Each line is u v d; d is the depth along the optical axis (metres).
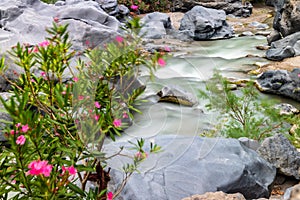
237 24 11.55
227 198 2.25
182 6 13.61
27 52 1.92
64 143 1.90
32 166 1.59
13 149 1.60
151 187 2.62
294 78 6.17
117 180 2.61
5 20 6.25
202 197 2.26
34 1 6.73
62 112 1.85
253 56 8.27
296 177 3.51
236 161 3.01
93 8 6.63
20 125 1.66
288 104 5.73
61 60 1.97
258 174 3.11
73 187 1.81
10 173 1.75
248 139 3.79
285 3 8.86
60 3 7.50
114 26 6.63
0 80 4.29
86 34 5.63
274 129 4.64
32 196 1.75
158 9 13.53
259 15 12.86
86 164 2.00
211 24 9.90
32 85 2.02
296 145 4.32
